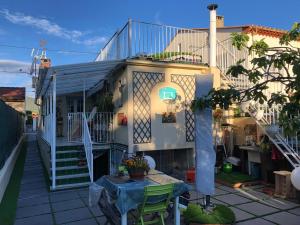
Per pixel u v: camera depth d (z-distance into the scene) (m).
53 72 8.41
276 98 4.09
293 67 3.48
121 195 4.44
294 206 6.50
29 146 20.86
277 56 4.14
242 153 9.41
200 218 5.27
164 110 9.45
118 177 5.34
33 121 41.00
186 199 5.73
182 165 10.36
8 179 9.24
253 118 8.69
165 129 9.44
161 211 4.71
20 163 13.18
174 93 9.61
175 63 9.47
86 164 9.23
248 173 9.16
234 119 10.37
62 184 8.45
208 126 5.73
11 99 28.09
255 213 6.07
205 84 5.79
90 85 12.18
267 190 7.59
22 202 7.12
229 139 10.25
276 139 7.78
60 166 9.09
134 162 5.23
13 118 14.80
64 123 14.84
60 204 6.92
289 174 7.06
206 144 5.74
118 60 8.59
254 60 4.14
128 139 8.86
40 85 10.74
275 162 8.19
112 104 10.35
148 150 9.18
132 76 8.97
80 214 6.21
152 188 4.46
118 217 4.88
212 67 9.89
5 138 9.64
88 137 8.96
